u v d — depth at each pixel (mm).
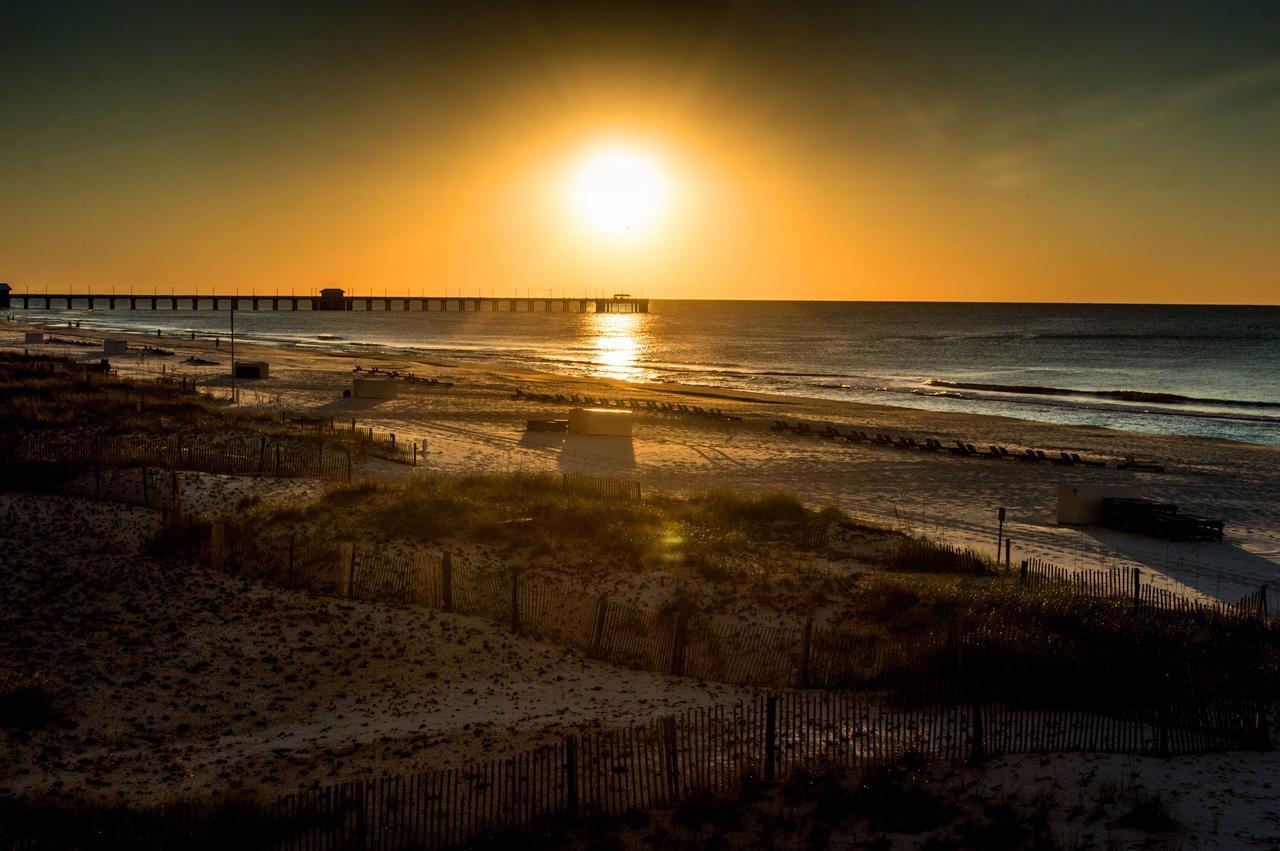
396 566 27172
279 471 40719
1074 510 40781
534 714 19219
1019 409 89812
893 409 84562
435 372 107500
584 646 23250
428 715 19250
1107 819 14258
